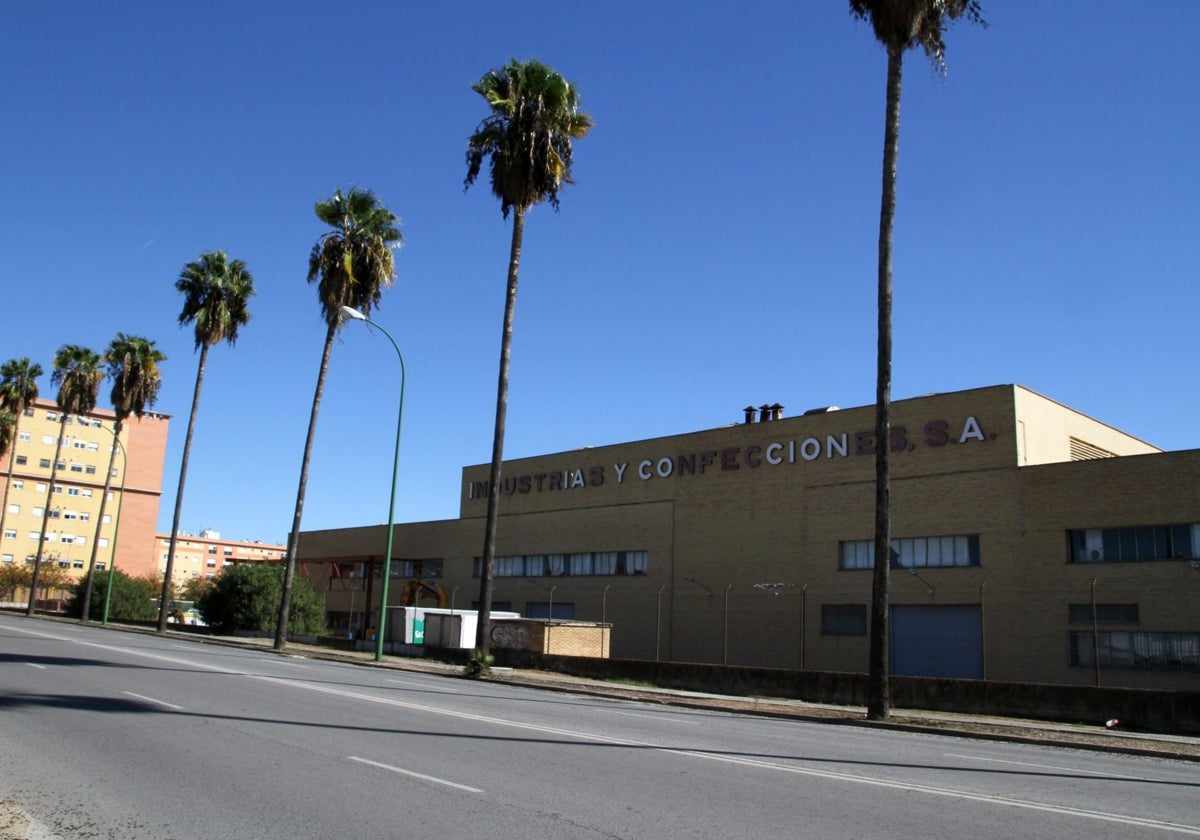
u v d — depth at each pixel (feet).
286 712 53.72
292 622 189.47
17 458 367.04
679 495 165.58
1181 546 106.93
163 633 180.04
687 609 159.53
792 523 146.51
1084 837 27.63
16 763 36.58
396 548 231.71
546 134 102.27
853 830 27.53
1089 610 112.06
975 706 79.36
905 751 49.67
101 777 33.94
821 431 145.28
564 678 108.37
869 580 134.72
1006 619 118.73
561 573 185.47
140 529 390.63
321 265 138.82
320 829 26.61
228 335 183.01
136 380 217.36
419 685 82.74
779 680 93.81
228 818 27.86
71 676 72.13
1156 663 105.91
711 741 49.08
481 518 208.03
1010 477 121.90
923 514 130.00
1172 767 49.21
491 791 32.01
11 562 359.25
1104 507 113.09
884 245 73.20
